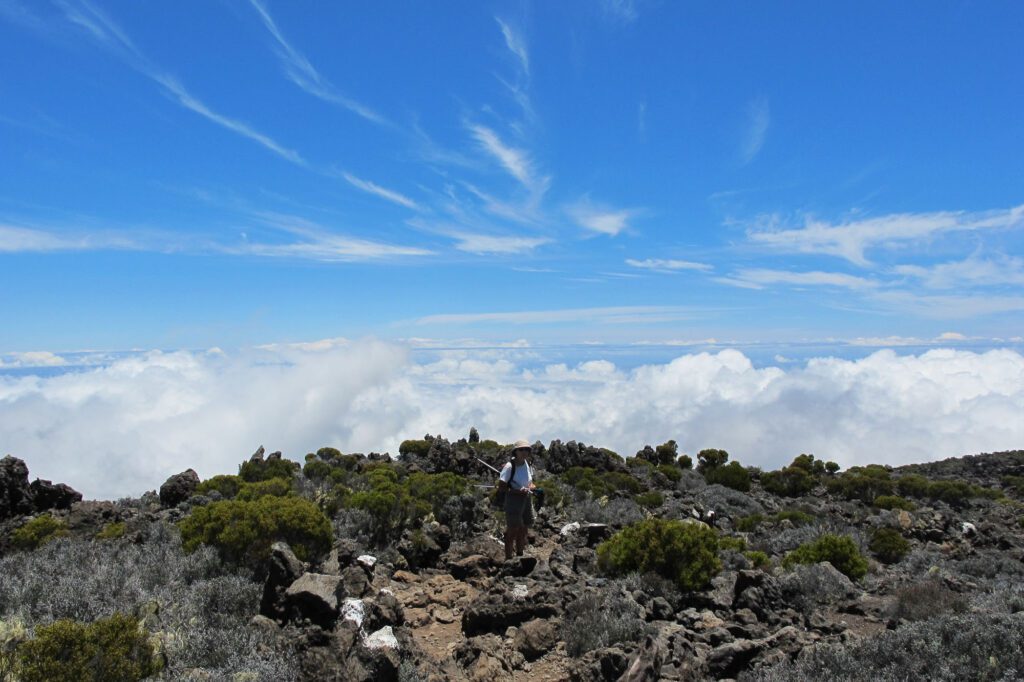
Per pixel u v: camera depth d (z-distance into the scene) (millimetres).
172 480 20625
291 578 7871
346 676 6461
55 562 9617
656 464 37656
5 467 19656
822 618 9422
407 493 17094
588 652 7863
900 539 15555
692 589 10312
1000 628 7180
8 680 5223
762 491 30938
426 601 10727
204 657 6469
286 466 24781
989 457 44406
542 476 27281
